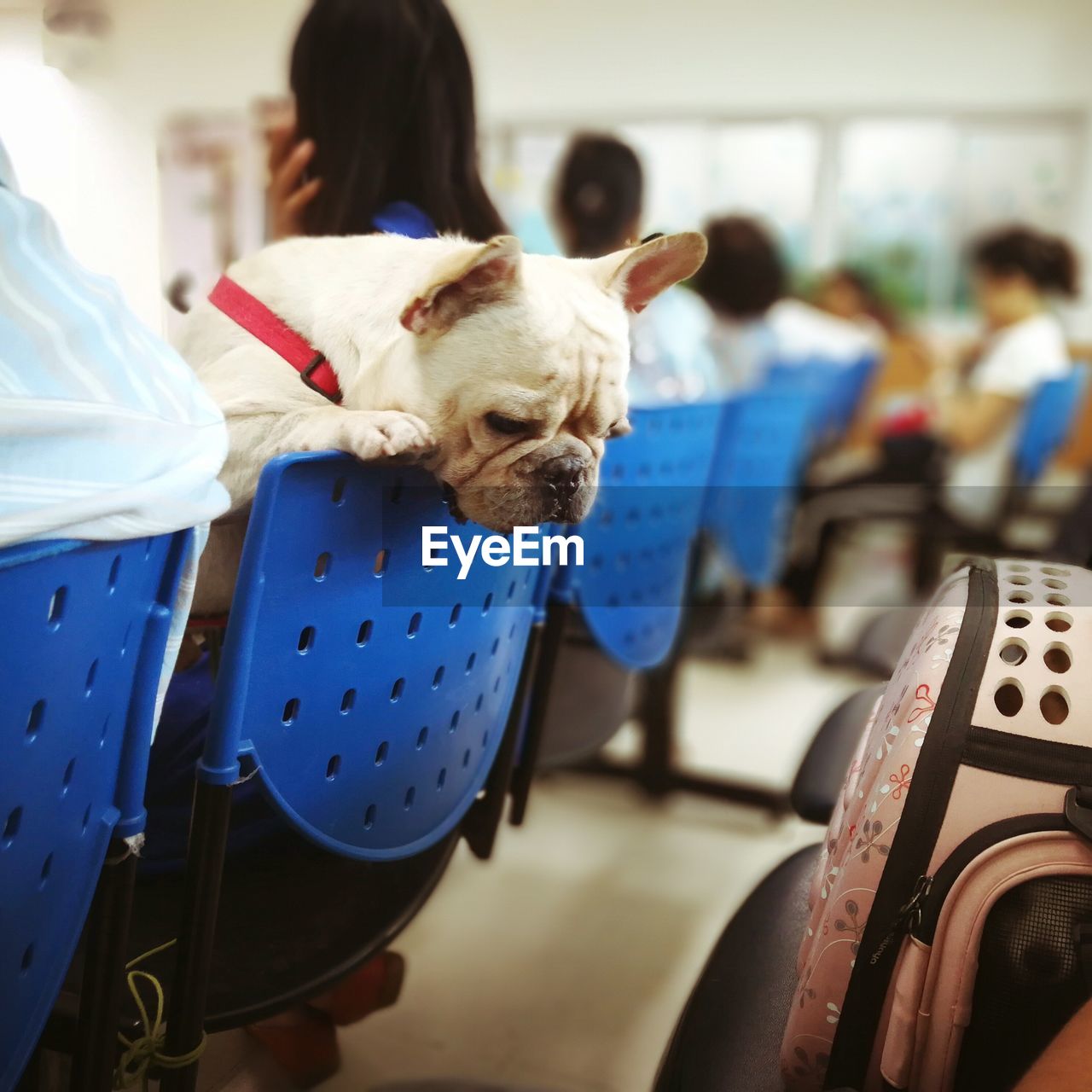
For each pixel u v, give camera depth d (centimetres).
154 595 63
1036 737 60
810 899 81
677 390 236
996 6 532
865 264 577
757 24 557
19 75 145
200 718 92
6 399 51
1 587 46
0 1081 56
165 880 86
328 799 78
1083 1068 50
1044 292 384
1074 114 536
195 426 66
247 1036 123
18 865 54
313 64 131
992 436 367
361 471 71
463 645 87
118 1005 68
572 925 161
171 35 481
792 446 232
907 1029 60
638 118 580
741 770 213
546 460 89
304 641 72
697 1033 76
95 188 150
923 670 66
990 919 59
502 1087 118
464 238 125
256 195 489
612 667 148
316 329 101
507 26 580
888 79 554
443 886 171
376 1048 130
